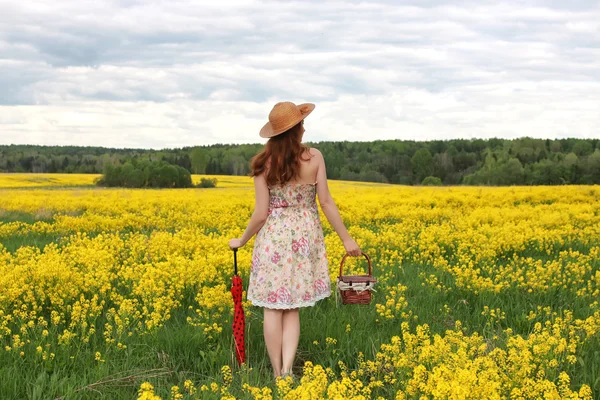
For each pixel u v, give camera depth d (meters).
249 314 6.01
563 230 12.66
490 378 4.05
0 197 22.53
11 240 11.96
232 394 4.34
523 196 25.14
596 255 9.82
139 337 5.45
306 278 4.88
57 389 4.31
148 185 50.81
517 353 4.60
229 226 14.57
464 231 12.84
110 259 8.38
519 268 8.77
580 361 4.76
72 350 5.13
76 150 90.56
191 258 9.37
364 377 4.76
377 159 88.62
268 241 4.88
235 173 77.00
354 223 15.41
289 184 4.87
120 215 18.19
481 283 7.30
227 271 7.90
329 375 4.36
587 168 71.56
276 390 4.16
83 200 21.64
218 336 5.57
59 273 6.75
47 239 12.32
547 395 3.68
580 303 6.97
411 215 17.08
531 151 90.00
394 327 5.98
